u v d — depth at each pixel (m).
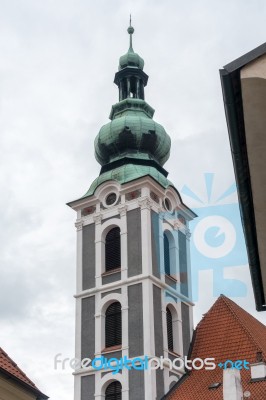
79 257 50.97
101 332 46.88
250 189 11.88
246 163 11.34
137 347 44.72
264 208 12.24
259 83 9.95
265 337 47.38
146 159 54.69
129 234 49.06
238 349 43.94
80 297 49.19
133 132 55.50
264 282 14.54
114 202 51.19
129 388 43.75
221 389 40.41
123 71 60.75
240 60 9.99
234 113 10.40
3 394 22.59
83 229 51.91
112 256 49.75
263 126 10.54
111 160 56.16
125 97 60.12
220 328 46.59
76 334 47.97
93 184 54.31
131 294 46.75
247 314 49.88
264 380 39.03
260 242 13.28
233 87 10.15
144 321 45.22
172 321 48.22
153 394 42.66
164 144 56.50
